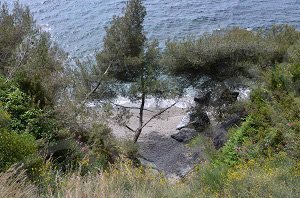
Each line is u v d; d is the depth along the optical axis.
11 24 19.16
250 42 20.73
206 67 21.00
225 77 21.14
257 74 19.77
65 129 13.20
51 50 19.00
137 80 21.56
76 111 15.35
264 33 23.94
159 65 21.44
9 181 7.57
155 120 25.06
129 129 21.92
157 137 23.00
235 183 8.62
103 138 15.75
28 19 19.50
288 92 14.32
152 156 20.59
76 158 11.85
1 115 10.32
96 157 12.89
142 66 21.08
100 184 8.20
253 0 43.94
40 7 42.75
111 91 21.73
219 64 21.05
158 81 21.42
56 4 43.56
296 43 21.36
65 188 8.15
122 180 8.91
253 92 15.75
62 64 19.03
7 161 8.97
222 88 21.34
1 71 16.48
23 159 9.28
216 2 43.53
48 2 43.94
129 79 21.45
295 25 38.41
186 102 25.08
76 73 20.70
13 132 10.03
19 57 16.72
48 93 14.56
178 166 17.64
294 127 12.00
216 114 21.36
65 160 11.68
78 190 7.68
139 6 20.42
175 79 21.92
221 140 16.72
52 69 17.25
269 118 13.44
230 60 20.83
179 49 20.84
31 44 17.62
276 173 8.81
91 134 14.76
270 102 14.02
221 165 11.65
